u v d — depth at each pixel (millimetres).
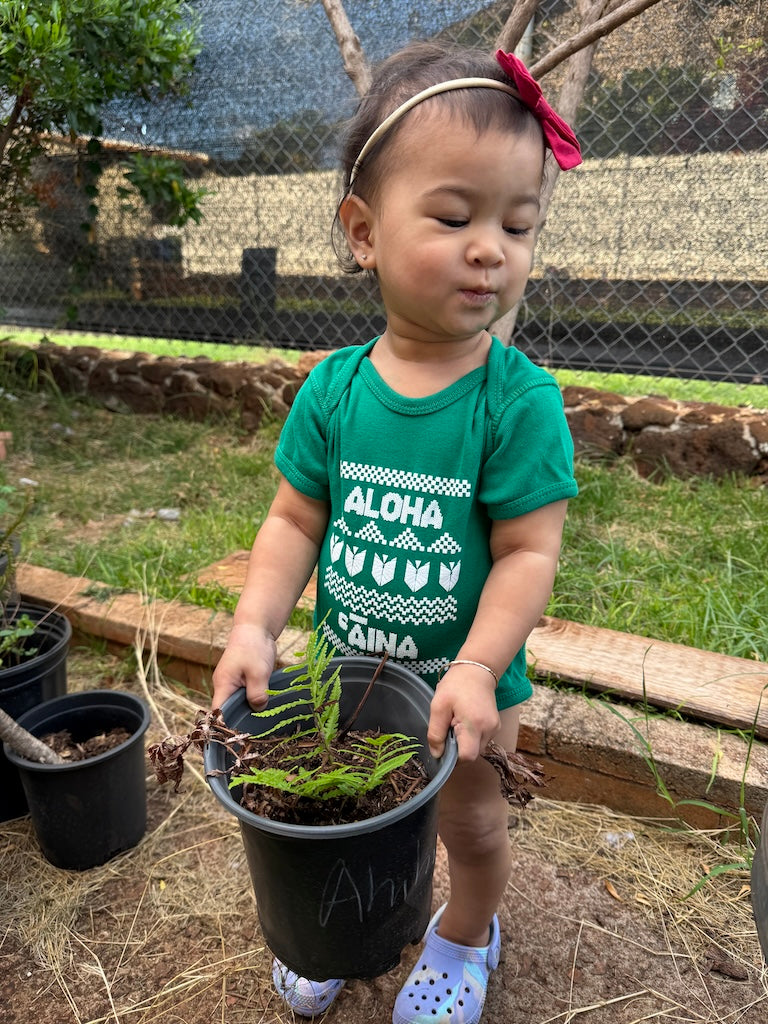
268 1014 1473
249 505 3533
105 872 1814
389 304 1092
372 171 1025
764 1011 1458
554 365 3887
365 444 1147
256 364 4707
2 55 3326
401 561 1129
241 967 1567
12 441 4359
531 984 1517
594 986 1513
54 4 3289
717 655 2176
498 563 1120
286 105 4168
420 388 1122
